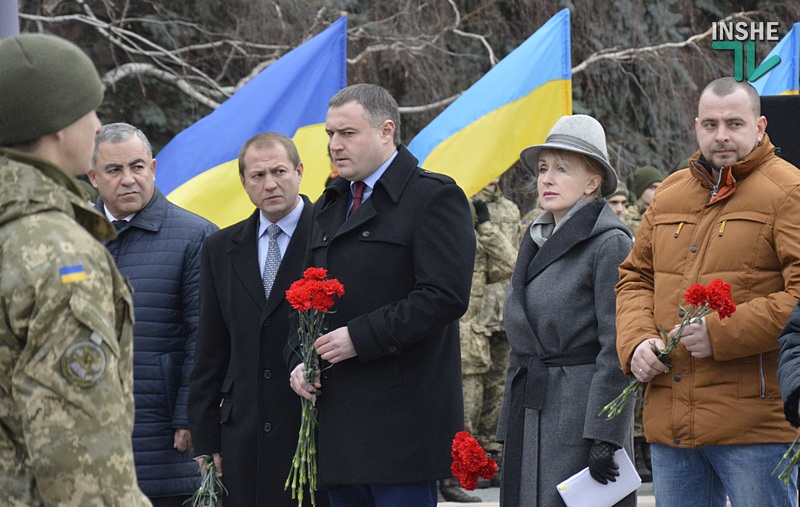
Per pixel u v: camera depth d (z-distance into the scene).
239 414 8.48
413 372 7.46
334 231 7.68
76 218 4.77
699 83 27.89
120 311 4.67
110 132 9.09
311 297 7.24
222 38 25.12
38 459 4.30
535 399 7.65
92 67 4.84
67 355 4.34
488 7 26.22
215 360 8.70
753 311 6.89
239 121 12.41
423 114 25.48
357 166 7.56
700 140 7.33
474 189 13.20
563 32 13.08
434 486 7.71
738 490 7.13
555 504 7.52
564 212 7.88
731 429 7.05
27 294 4.39
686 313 7.02
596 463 7.35
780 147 8.34
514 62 13.23
